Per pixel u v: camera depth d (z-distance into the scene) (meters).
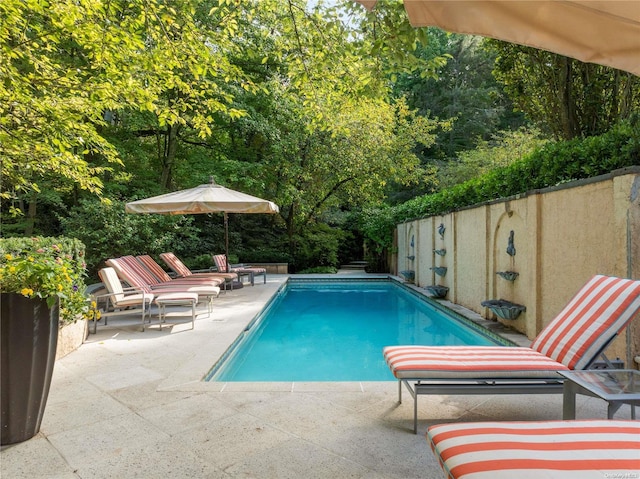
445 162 20.94
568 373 2.25
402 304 10.19
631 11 1.41
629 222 3.57
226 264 10.28
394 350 3.08
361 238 19.52
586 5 1.43
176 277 9.50
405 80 23.64
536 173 5.57
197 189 8.51
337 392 3.33
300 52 4.32
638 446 1.50
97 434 2.56
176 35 5.03
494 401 3.16
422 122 16.48
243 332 5.88
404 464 2.21
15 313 2.38
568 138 6.67
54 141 5.42
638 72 1.57
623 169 3.63
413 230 12.77
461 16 1.50
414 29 2.65
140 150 12.54
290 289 13.10
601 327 2.72
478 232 7.48
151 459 2.26
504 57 7.41
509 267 6.27
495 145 19.64
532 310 5.38
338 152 14.34
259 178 14.23
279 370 5.01
